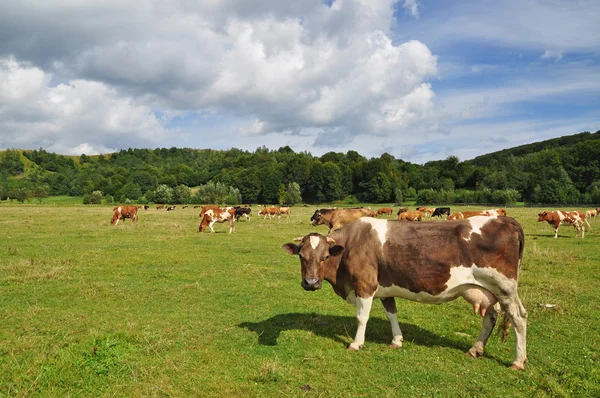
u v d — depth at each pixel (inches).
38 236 834.2
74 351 240.2
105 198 4830.2
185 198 4333.2
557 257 598.2
